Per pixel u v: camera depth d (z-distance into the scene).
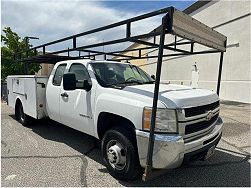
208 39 3.96
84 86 4.23
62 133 6.27
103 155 3.86
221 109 11.49
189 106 3.22
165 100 3.17
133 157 3.37
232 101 15.20
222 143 5.59
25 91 6.50
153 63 29.52
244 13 14.61
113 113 3.61
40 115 5.87
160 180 3.62
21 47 17.03
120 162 3.56
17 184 3.44
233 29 15.63
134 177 3.46
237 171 3.98
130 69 5.09
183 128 3.12
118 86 4.04
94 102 4.07
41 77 5.84
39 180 3.57
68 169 3.97
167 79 25.73
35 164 4.17
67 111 4.84
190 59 21.08
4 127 6.96
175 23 2.90
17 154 4.67
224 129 7.07
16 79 7.25
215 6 17.61
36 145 5.24
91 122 4.18
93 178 3.65
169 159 3.00
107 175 3.75
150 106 3.16
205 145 3.41
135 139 3.42
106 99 3.77
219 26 17.14
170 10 2.82
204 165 4.22
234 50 15.52
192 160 3.37
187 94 3.50
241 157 4.65
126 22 3.33
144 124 3.18
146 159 3.16
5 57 16.41
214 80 17.59
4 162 4.26
